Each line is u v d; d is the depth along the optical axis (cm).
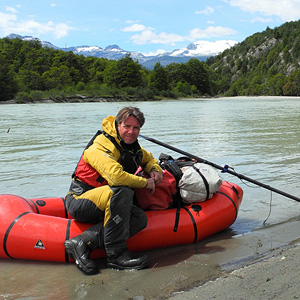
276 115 2133
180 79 11681
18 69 8906
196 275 278
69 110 2895
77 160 732
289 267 275
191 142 962
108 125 308
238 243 343
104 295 252
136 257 299
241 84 15538
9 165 684
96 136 313
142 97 7400
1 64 5953
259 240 348
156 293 252
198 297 238
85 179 308
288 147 872
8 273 289
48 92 6112
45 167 663
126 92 7312
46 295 253
